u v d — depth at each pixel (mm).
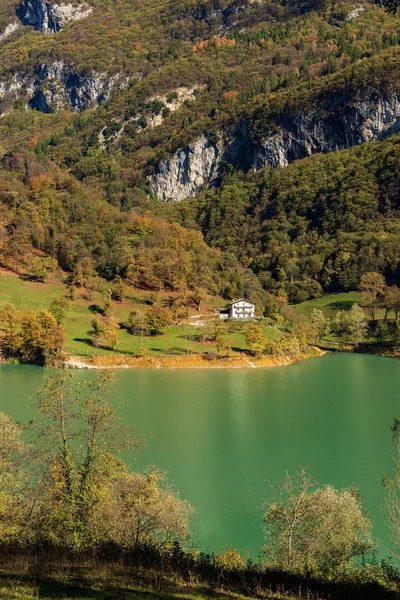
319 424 82188
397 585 25250
